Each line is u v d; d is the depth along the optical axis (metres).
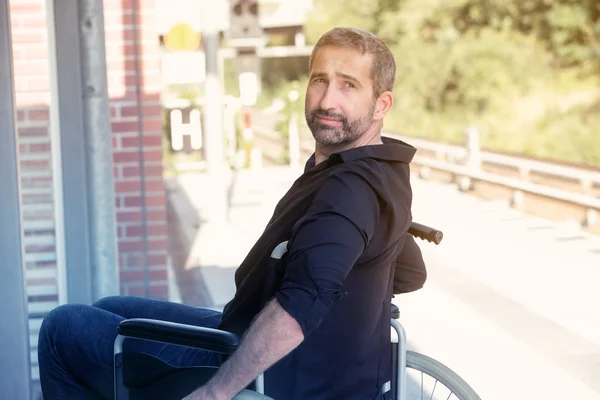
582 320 6.16
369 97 2.55
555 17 21.38
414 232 2.91
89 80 4.39
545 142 20.28
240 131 12.26
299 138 12.90
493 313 6.32
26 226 4.98
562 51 21.48
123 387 2.65
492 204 12.14
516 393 4.72
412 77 21.23
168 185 8.58
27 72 4.98
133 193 5.83
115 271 4.57
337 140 2.55
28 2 4.93
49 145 4.94
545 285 7.26
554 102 21.03
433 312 6.36
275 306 2.25
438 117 20.92
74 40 4.61
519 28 21.59
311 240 2.26
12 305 3.72
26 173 4.96
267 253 2.49
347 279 2.48
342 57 2.53
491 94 21.36
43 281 5.00
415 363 3.02
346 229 2.28
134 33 5.70
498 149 20.22
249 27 10.62
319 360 2.52
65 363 2.89
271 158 12.66
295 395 2.51
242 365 2.29
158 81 5.76
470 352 5.41
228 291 6.38
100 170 4.45
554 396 4.67
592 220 10.62
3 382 3.75
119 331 2.57
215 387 2.34
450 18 21.17
